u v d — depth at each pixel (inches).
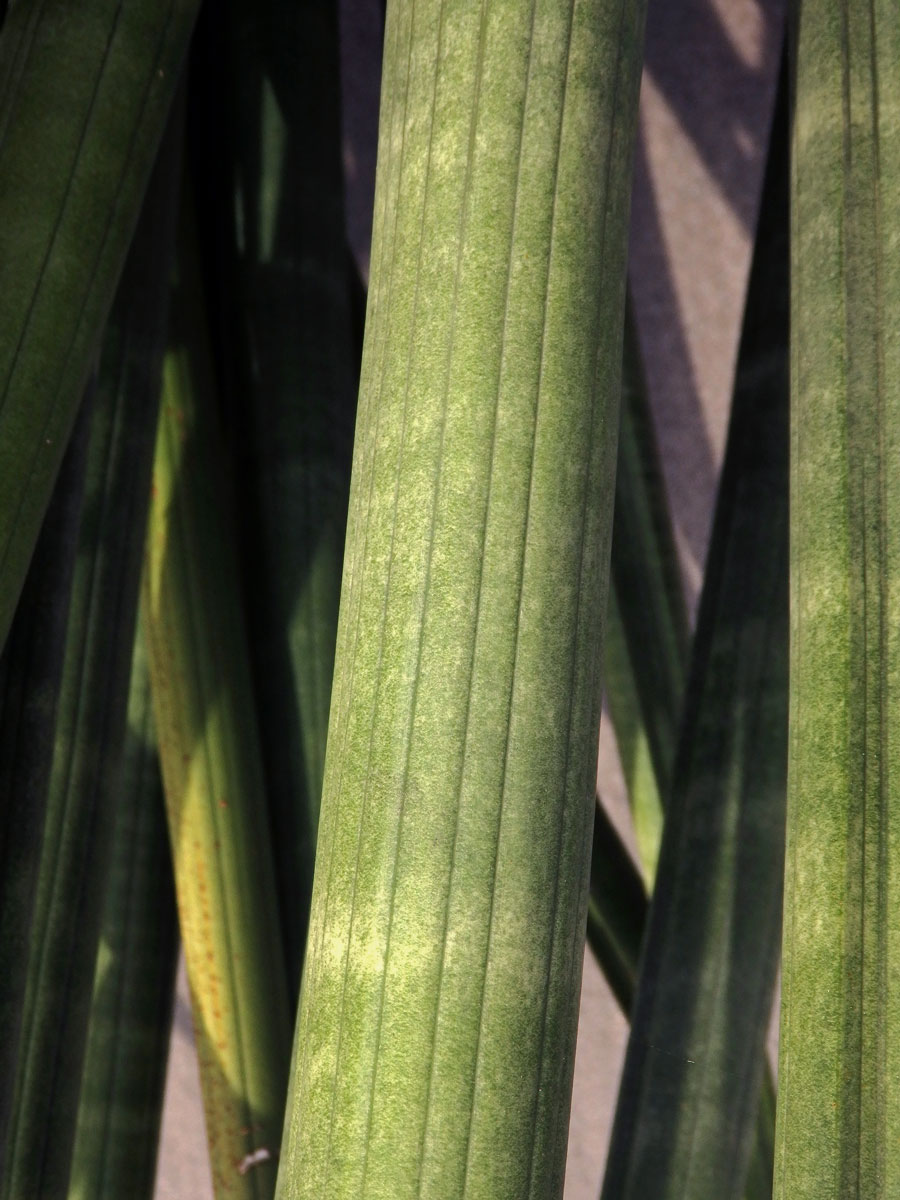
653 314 13.5
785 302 6.4
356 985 4.0
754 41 13.1
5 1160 6.3
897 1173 3.9
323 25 8.4
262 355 7.7
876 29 4.5
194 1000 7.3
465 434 4.1
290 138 8.0
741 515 6.2
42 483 5.0
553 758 4.0
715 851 5.9
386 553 4.1
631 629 9.2
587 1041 13.9
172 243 7.5
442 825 3.9
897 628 4.1
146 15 5.3
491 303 4.1
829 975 4.0
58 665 5.9
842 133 4.5
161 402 7.8
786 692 5.9
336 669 4.3
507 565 4.0
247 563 7.5
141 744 8.3
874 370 4.3
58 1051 6.6
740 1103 5.7
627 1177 5.7
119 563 7.0
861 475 4.3
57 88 5.1
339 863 4.1
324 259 7.8
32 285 5.0
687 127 13.3
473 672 4.0
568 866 4.0
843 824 4.1
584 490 4.1
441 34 4.3
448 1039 3.9
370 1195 3.8
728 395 13.3
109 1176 7.7
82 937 6.8
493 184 4.2
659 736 9.1
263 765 7.4
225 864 7.3
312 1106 4.0
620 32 4.3
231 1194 7.2
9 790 5.7
